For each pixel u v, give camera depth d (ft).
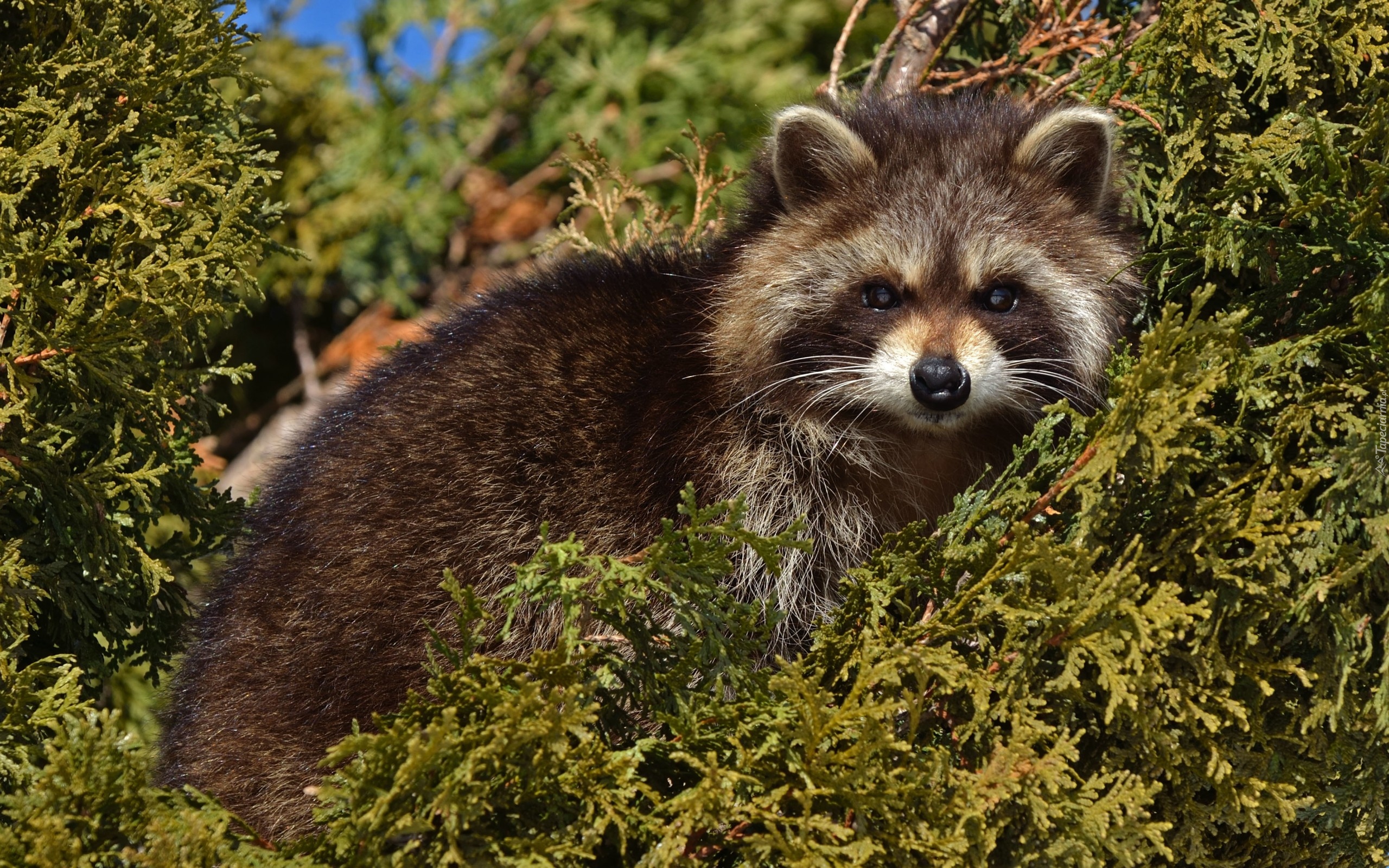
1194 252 23.03
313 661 25.53
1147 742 19.83
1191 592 20.34
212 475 40.55
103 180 22.74
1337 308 21.40
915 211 26.76
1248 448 20.84
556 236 33.78
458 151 53.98
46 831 17.80
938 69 32.35
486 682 19.02
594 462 27.17
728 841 19.57
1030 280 26.45
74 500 23.00
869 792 18.72
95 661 25.09
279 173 24.38
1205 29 23.98
